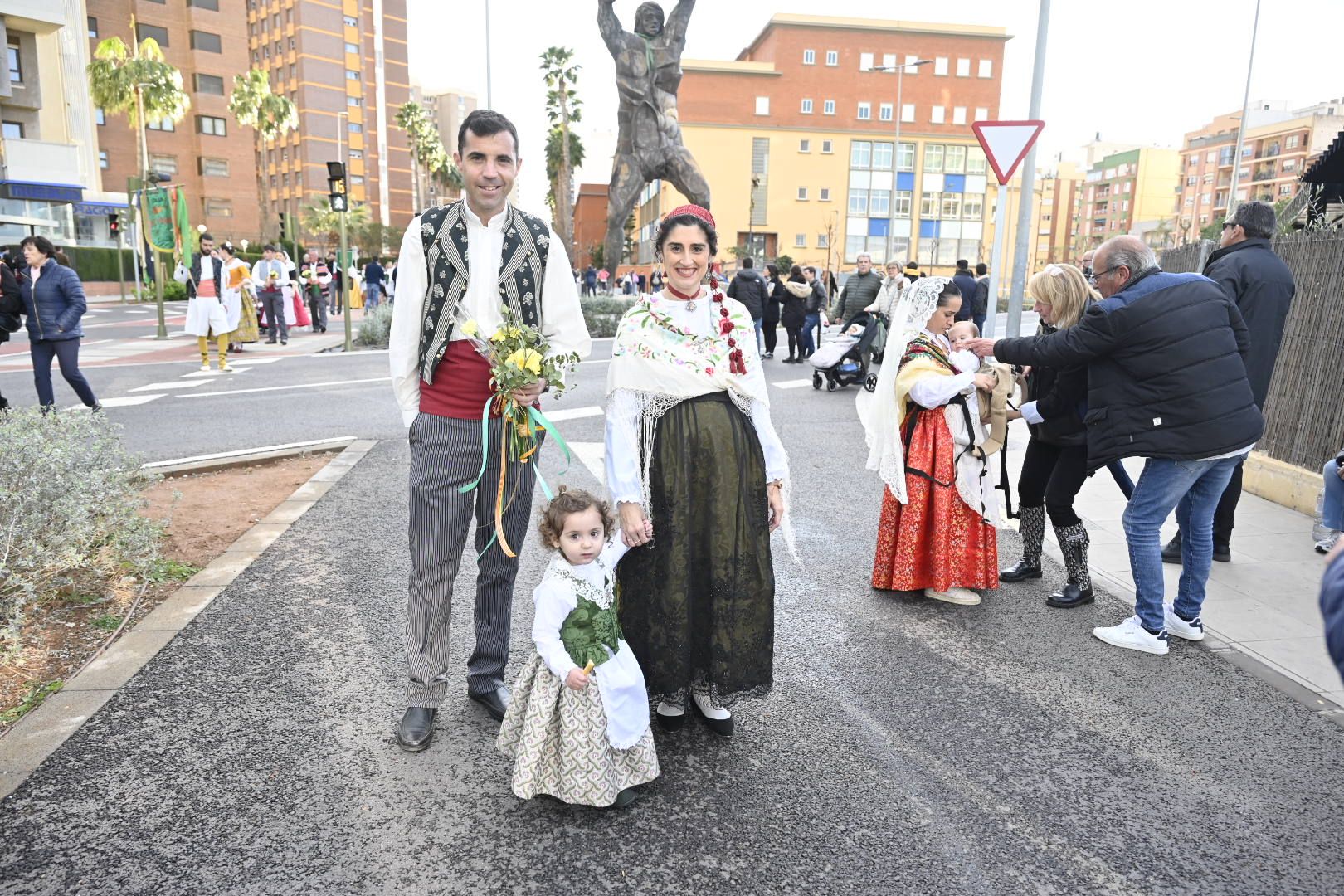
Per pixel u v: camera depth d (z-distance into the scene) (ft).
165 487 21.71
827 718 11.28
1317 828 9.13
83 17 136.67
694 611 10.21
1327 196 42.83
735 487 9.99
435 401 10.14
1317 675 12.69
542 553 17.20
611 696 8.91
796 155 217.56
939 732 10.95
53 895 7.66
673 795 9.52
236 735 10.39
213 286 45.37
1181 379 12.25
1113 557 17.90
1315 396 21.86
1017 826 9.06
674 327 9.80
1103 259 13.34
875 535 19.21
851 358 41.09
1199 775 10.09
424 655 10.35
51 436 15.01
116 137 184.55
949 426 15.08
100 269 138.21
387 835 8.64
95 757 9.81
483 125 9.53
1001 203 25.59
